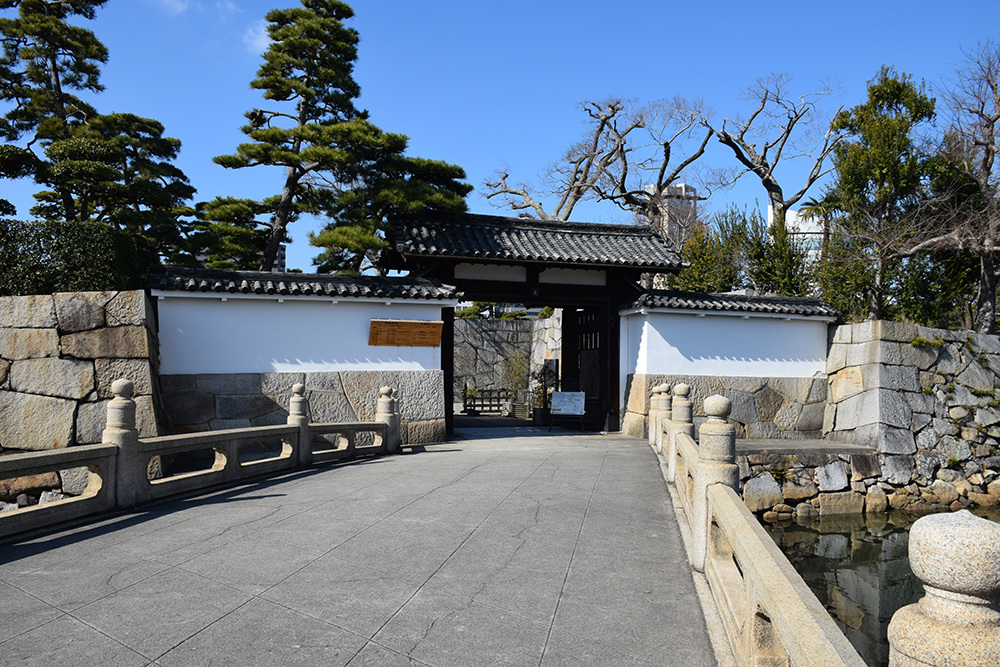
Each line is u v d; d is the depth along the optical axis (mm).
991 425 14195
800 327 15906
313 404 12875
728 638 3602
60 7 16297
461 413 24141
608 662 3404
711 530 4582
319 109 15625
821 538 11312
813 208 20047
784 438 15430
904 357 13969
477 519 6359
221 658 3354
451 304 13750
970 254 16500
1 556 5121
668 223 31578
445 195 14531
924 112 17203
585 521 6344
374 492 7734
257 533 5809
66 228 11141
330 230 13758
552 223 16859
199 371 12328
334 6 15500
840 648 1935
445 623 3850
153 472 10258
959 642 1667
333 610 4016
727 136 25828
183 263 17859
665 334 15312
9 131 15344
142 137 16828
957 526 1742
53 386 10172
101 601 4141
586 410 17859
